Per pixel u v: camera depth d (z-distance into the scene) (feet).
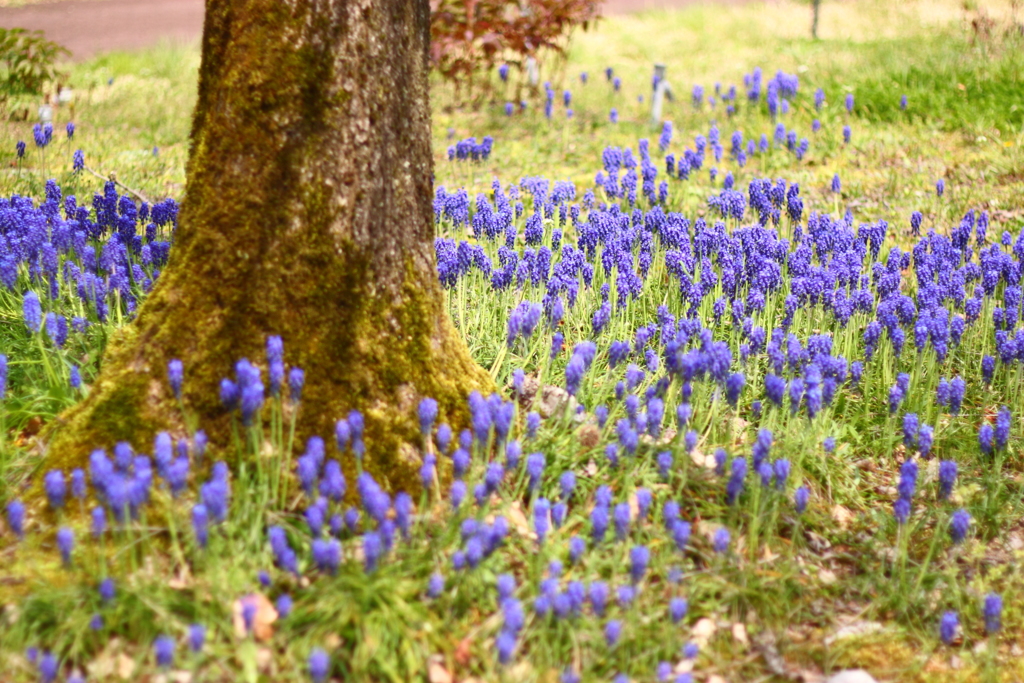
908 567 13.73
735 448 15.20
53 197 20.94
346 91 12.98
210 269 12.88
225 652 10.34
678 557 12.19
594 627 11.21
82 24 58.03
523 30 39.32
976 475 15.78
